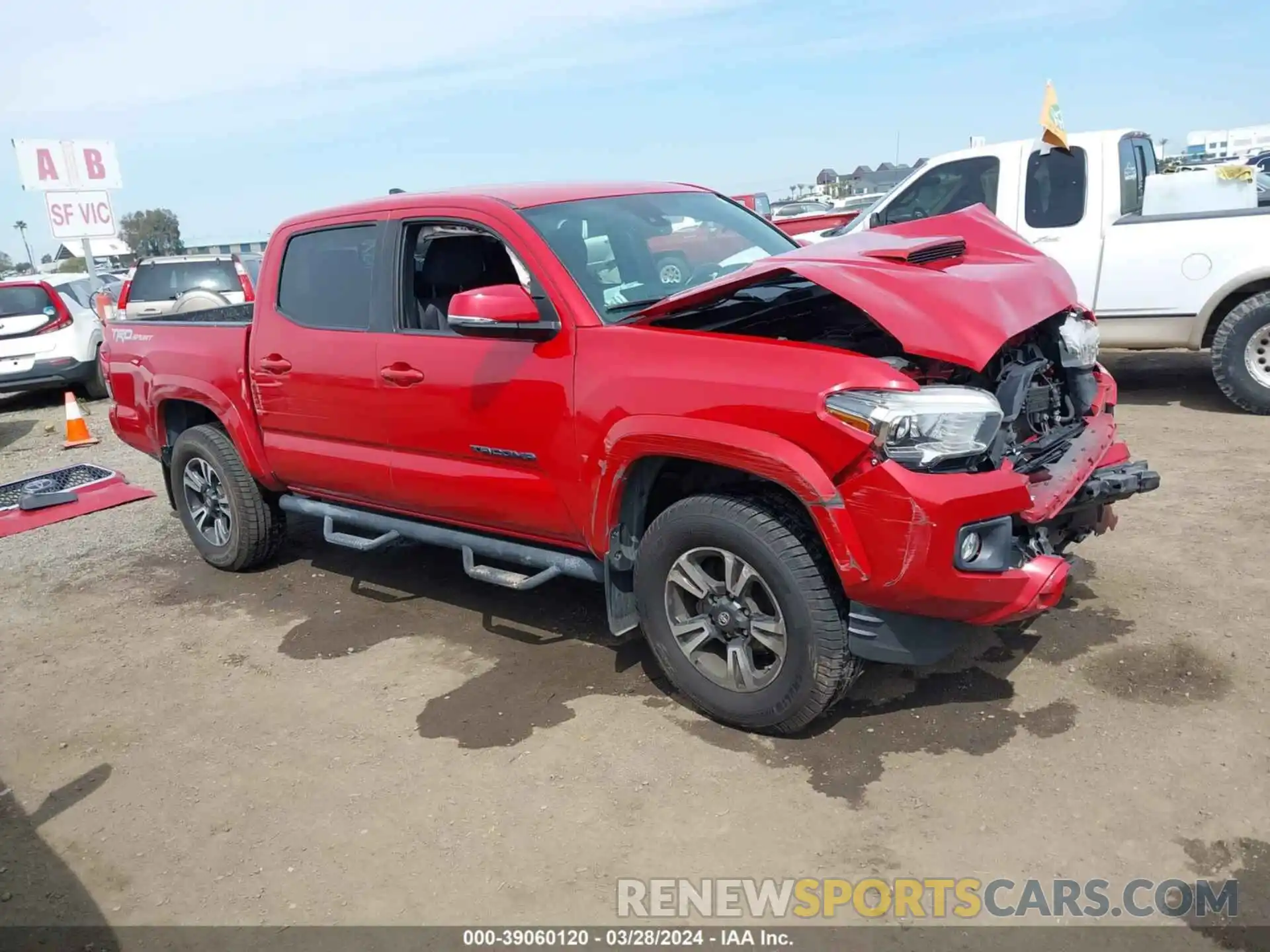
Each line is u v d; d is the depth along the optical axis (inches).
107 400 507.8
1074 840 113.4
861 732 138.3
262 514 216.1
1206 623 159.8
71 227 737.6
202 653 185.3
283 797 136.1
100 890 120.7
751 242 182.9
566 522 151.4
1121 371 368.5
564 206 163.3
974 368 117.3
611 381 137.8
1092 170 295.7
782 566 126.6
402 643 181.2
